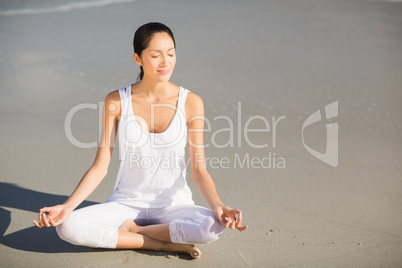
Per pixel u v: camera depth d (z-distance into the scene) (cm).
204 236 445
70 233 442
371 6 1820
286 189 646
